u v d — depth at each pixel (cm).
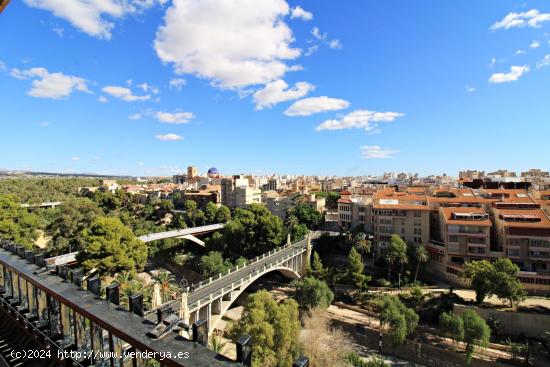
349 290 6812
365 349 5366
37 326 805
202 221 11681
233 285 4972
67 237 7594
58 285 740
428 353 4991
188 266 8294
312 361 4188
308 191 16788
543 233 6159
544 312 5162
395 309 5188
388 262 6925
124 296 4153
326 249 8712
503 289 5291
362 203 10200
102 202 13012
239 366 440
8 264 895
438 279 7000
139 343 509
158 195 16825
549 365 4412
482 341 4556
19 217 7425
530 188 8981
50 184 17688
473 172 18050
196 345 498
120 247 5538
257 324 3781
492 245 6994
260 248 8581
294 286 6669
